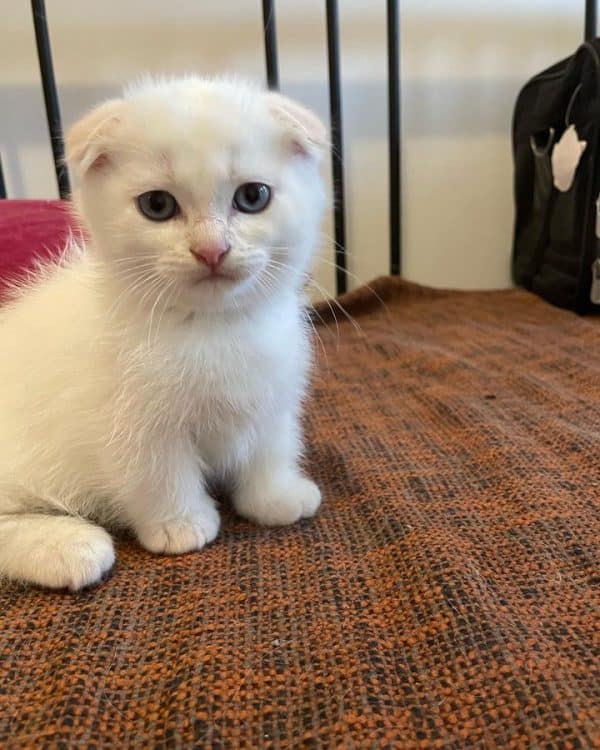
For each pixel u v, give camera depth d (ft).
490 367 1.17
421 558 0.62
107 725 0.47
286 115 0.64
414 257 1.73
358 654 0.52
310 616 0.57
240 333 0.68
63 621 0.58
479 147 1.66
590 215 1.35
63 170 1.34
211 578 0.64
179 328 0.66
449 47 1.58
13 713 0.48
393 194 1.62
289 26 1.51
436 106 1.61
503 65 1.61
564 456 0.82
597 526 0.67
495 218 1.72
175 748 0.45
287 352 0.72
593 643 0.52
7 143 1.49
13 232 1.06
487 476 0.79
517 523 0.68
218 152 0.59
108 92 1.48
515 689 0.47
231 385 0.68
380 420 0.99
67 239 1.02
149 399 0.66
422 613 0.56
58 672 0.51
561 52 1.62
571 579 0.60
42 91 1.46
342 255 1.68
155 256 0.61
